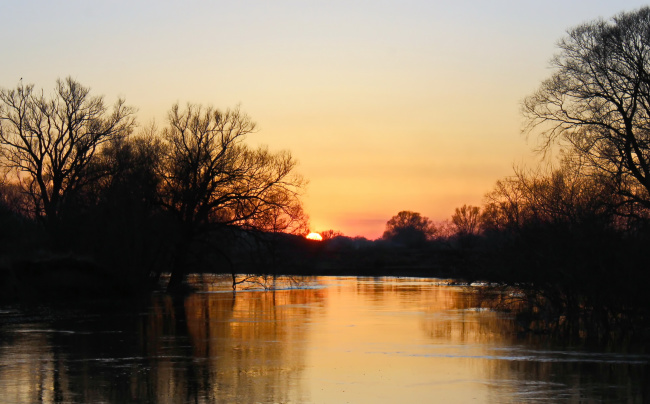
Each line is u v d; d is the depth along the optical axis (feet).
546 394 57.77
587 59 138.41
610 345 84.43
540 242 103.24
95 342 87.66
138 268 170.60
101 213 167.73
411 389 59.98
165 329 101.86
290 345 85.15
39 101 195.83
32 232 170.40
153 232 176.04
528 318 108.47
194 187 188.65
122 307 140.97
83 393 57.98
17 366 70.13
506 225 142.41
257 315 123.13
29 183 210.18
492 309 131.95
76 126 198.08
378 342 87.45
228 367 70.08
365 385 61.46
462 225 444.14
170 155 190.70
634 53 134.41
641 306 91.66
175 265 195.00
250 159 193.67
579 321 101.04
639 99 134.82
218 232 204.74
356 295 178.29
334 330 100.32
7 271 139.54
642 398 56.24
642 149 136.15
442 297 169.17
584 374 66.03
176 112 191.93
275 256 209.87
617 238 93.86
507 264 111.04
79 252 164.55
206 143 191.52
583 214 104.32
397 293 185.88
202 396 57.21
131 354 77.97
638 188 138.10
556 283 102.37
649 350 80.64
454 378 64.54
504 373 66.64
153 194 184.96
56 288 148.46
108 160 193.77
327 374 66.59
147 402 55.11
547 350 80.74
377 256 419.74
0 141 193.36
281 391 59.16
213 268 221.46
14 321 113.19
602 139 138.00
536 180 162.09
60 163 195.42
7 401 55.26
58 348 82.33
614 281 91.04
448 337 92.38
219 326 105.70
